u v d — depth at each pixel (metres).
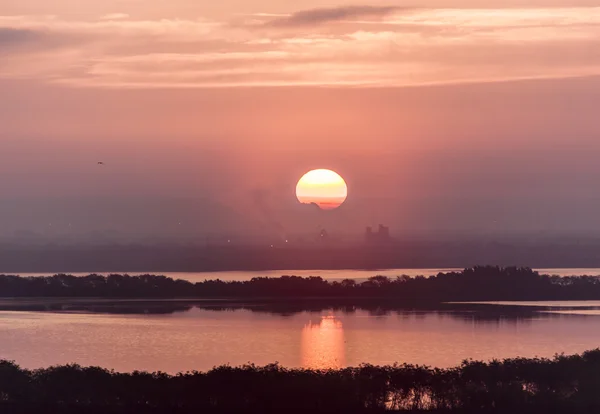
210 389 70.94
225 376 73.81
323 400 70.25
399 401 71.38
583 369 74.94
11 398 70.94
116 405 69.88
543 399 70.38
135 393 70.88
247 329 147.12
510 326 150.62
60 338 134.12
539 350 120.75
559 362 77.44
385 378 72.75
